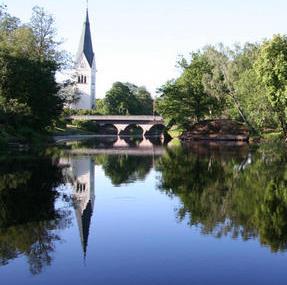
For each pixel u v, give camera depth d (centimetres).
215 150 5681
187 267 1320
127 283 1202
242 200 2248
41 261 1360
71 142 7856
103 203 2205
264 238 1594
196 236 1623
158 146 6856
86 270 1294
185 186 2702
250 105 7012
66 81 7744
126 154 5097
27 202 2192
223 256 1411
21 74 6325
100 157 4634
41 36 7450
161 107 9506
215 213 1969
